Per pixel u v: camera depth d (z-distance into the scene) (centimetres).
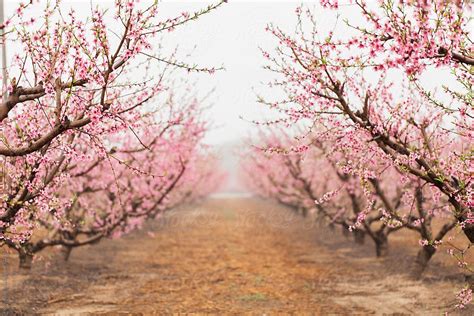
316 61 712
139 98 802
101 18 644
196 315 1023
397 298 1148
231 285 1342
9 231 827
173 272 1538
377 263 1611
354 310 1059
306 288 1298
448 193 717
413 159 718
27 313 990
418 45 557
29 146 642
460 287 1157
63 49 670
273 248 2120
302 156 873
